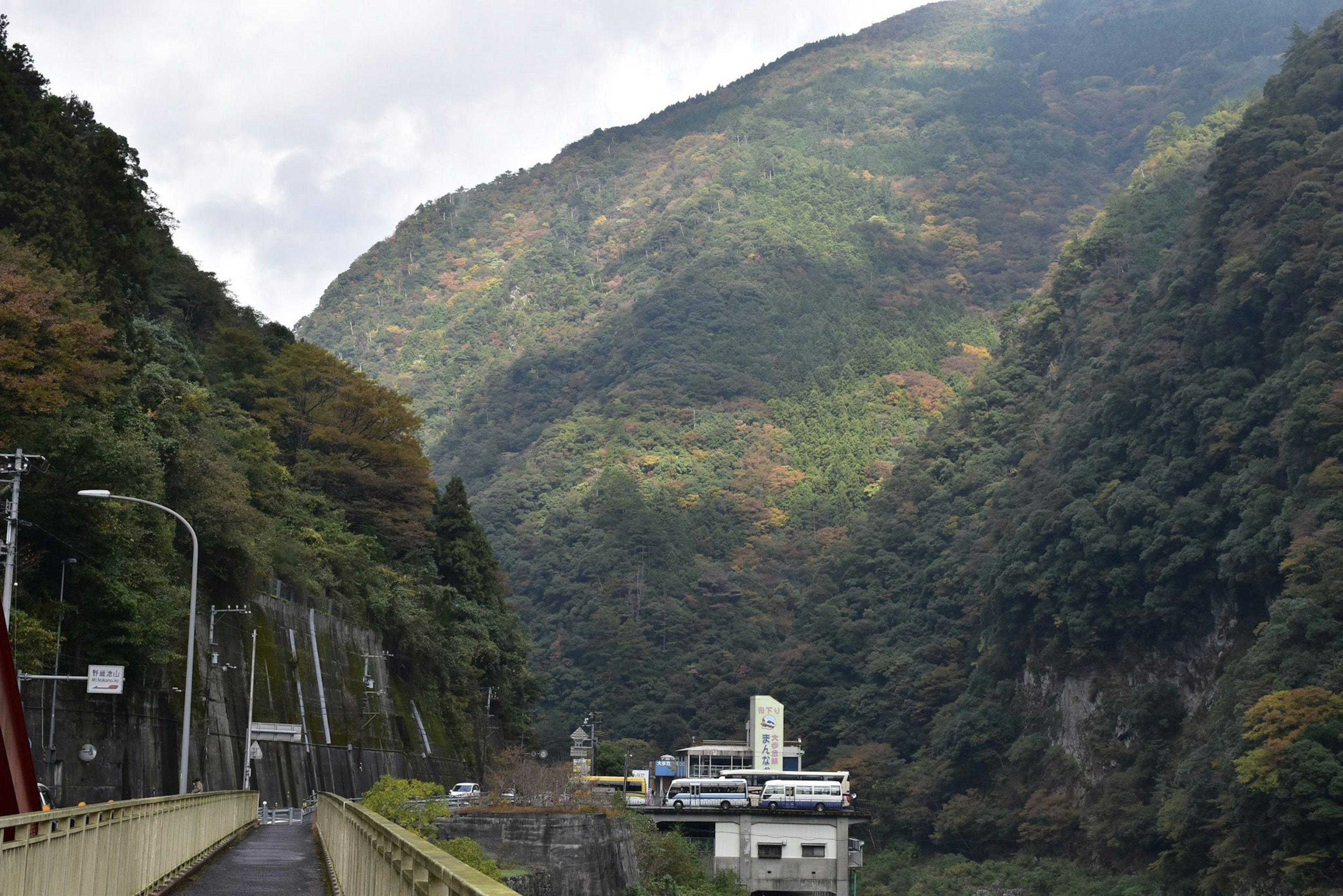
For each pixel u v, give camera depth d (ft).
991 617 495.82
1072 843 399.65
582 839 162.09
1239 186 472.85
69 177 207.31
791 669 596.70
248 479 260.21
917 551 620.90
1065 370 634.43
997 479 619.26
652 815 288.10
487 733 357.61
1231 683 342.44
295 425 320.29
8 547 123.34
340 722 257.34
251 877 96.32
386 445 320.09
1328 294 392.27
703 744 571.69
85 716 158.61
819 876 287.28
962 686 510.58
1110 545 423.64
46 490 154.61
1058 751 427.33
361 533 316.81
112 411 182.60
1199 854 327.88
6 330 158.40
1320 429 355.36
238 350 324.39
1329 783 275.80
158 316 302.04
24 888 52.06
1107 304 617.21
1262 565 354.33
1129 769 391.45
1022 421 637.71
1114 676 422.00
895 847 467.11
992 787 452.76
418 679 312.71
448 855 34.76
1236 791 306.76
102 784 161.58
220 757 204.13
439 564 374.43
